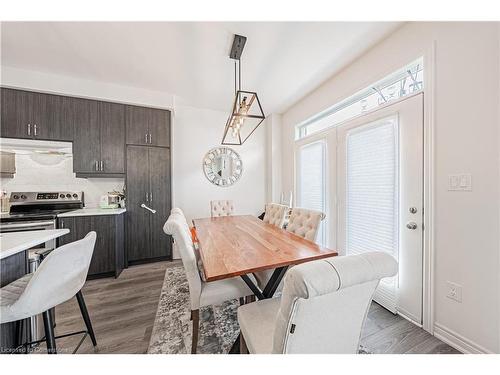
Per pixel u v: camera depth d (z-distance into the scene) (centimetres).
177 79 274
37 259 147
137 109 309
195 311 138
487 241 129
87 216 259
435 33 156
